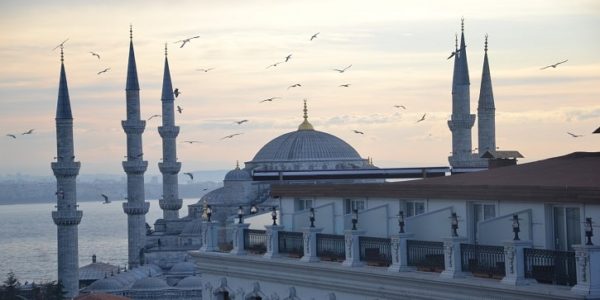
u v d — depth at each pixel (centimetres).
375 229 4375
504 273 3478
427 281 3700
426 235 3997
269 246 4734
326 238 4366
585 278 3127
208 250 5206
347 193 4575
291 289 4519
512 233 3628
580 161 4225
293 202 4975
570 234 3478
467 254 3625
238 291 4931
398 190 4256
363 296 4088
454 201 3991
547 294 3209
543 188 3497
